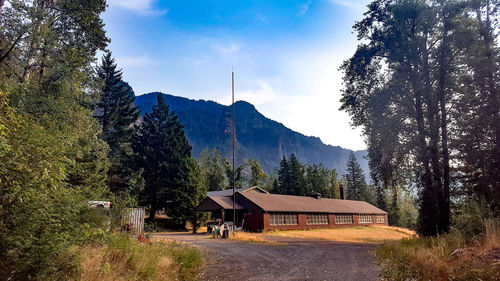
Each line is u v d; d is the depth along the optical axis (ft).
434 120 75.00
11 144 19.33
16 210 17.92
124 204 47.32
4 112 21.75
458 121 70.54
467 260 26.66
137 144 181.27
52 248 19.03
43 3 64.08
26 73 58.95
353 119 90.53
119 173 153.69
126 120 165.27
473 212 46.57
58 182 22.35
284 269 36.65
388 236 132.67
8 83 44.16
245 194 135.33
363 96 87.61
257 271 35.42
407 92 77.36
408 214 233.14
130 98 175.22
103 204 46.16
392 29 81.05
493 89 65.26
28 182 18.53
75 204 23.98
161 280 28.12
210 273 33.96
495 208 54.29
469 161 68.49
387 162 76.84
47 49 60.03
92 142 71.05
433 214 71.20
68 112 56.34
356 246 66.59
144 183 150.92
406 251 39.27
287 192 300.40
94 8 70.08
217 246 61.11
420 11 75.92
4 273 17.48
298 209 139.85
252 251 54.54
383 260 39.88
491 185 64.54
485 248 29.55
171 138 179.11
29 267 17.98
